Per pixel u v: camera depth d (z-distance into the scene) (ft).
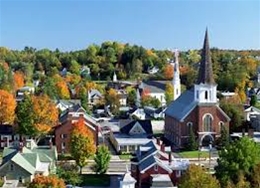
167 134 521.65
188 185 268.82
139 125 497.87
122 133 498.69
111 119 622.13
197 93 475.31
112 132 507.30
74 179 341.21
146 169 331.57
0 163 377.09
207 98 474.08
